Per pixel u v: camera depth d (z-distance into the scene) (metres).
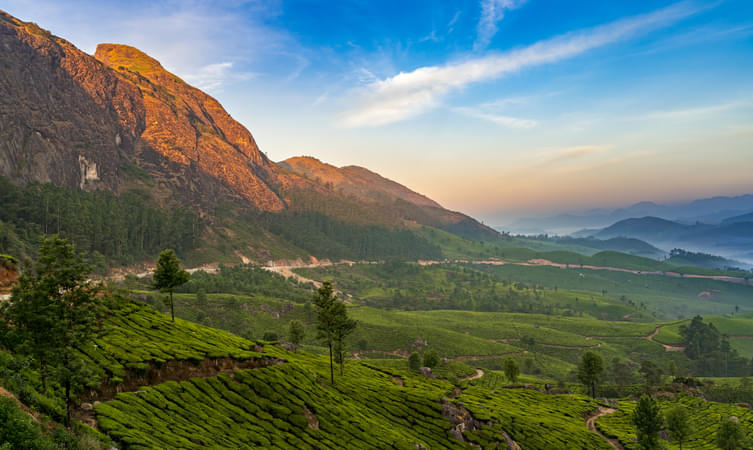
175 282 103.12
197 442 49.81
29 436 32.28
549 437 99.81
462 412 100.00
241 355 85.25
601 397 183.12
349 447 67.12
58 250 41.03
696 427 137.88
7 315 38.91
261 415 67.06
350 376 116.06
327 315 100.12
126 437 42.88
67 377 38.94
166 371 70.25
